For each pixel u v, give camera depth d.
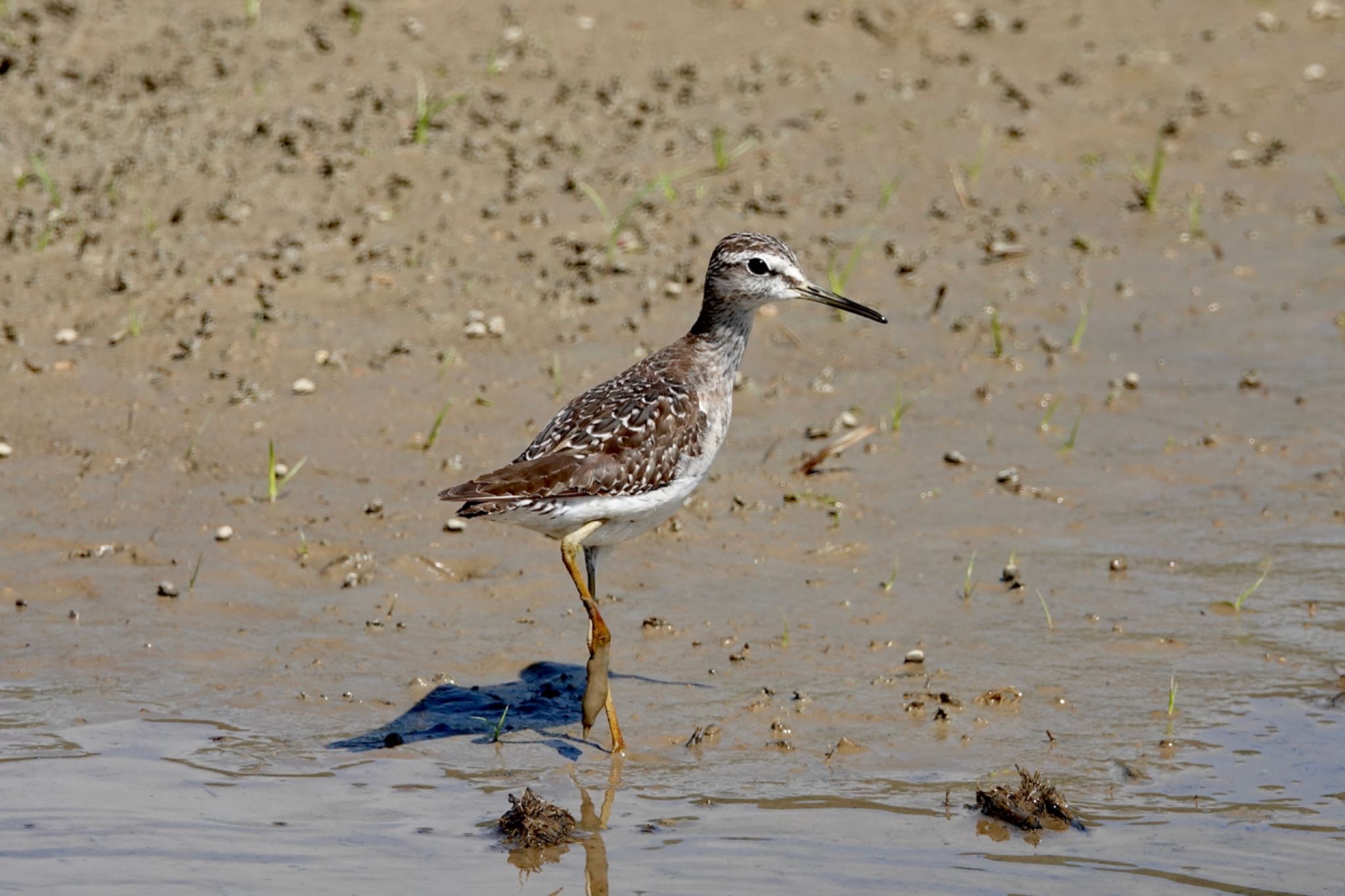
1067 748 9.96
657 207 18.58
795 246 18.12
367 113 19.73
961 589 12.18
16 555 12.20
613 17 23.06
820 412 15.27
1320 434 14.84
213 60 20.44
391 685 10.73
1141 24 24.34
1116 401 15.52
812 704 10.50
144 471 13.57
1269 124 21.73
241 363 15.36
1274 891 8.46
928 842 8.98
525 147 19.53
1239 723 10.24
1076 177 20.23
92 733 10.00
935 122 21.14
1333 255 18.66
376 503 13.12
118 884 8.43
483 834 9.05
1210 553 12.70
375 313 16.38
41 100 19.27
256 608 11.66
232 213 17.56
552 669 11.03
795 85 21.75
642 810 9.33
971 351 16.48
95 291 16.20
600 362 15.74
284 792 9.45
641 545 12.82
